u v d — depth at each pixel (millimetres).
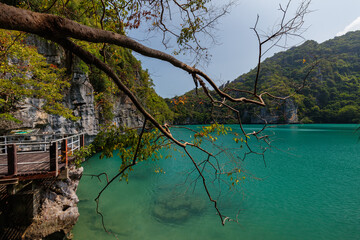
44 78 9547
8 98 10195
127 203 11703
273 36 2301
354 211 12086
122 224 9477
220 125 3121
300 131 64312
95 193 12875
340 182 17672
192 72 2330
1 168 6527
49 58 14375
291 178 18688
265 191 15125
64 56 15828
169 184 14922
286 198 13883
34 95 12672
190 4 3240
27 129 12281
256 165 23234
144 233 9000
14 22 1165
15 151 5820
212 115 3311
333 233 9828
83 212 10148
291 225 10406
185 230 9453
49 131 14781
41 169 6359
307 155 29375
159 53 1949
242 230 9758
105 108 22844
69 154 7941
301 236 9531
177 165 19172
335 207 12617
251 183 16875
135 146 3072
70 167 8523
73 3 7543
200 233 9320
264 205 12594
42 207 6793
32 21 1241
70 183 8219
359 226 10422
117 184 14695
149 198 12516
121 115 28734
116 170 17969
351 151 32469
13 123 10945
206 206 11797
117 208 11008
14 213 6207
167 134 2314
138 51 1827
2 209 6320
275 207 12422
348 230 10086
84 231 8445
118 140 3072
